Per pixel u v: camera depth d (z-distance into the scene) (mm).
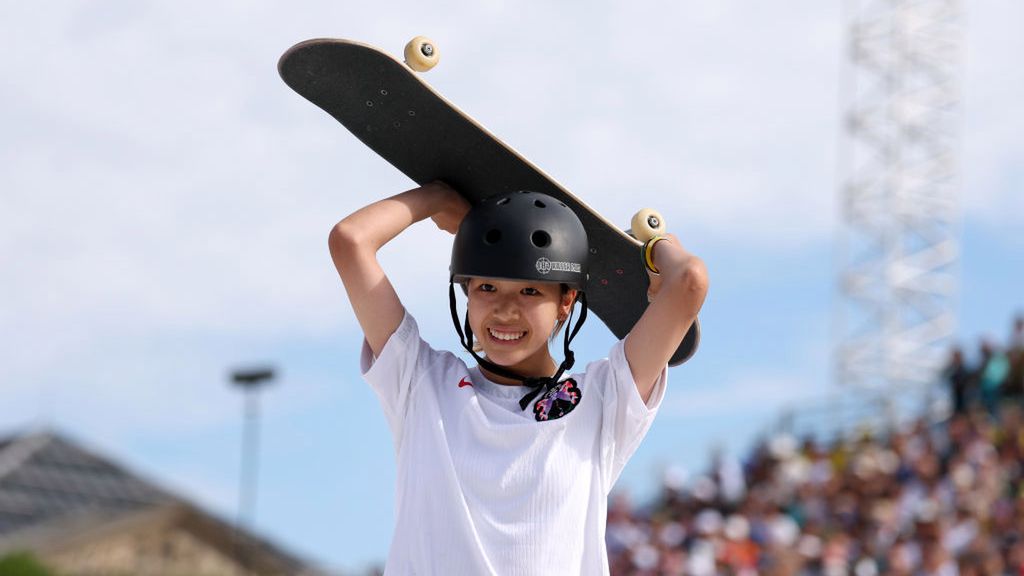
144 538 61219
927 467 30594
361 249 6559
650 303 6621
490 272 6301
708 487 34469
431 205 6910
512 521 6223
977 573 25500
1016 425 32250
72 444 67188
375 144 6961
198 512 62156
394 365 6613
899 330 49969
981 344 35531
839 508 29578
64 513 60969
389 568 6406
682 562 28703
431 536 6277
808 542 27297
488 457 6332
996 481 30047
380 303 6578
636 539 30719
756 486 34062
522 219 6332
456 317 6562
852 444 34500
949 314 50406
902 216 50938
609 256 6961
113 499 63125
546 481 6273
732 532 28734
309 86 6672
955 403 35500
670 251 6551
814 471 32656
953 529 27375
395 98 6633
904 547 26109
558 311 6594
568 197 6754
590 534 6355
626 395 6512
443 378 6633
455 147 6809
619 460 6617
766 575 26984
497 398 6566
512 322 6387
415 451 6469
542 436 6359
